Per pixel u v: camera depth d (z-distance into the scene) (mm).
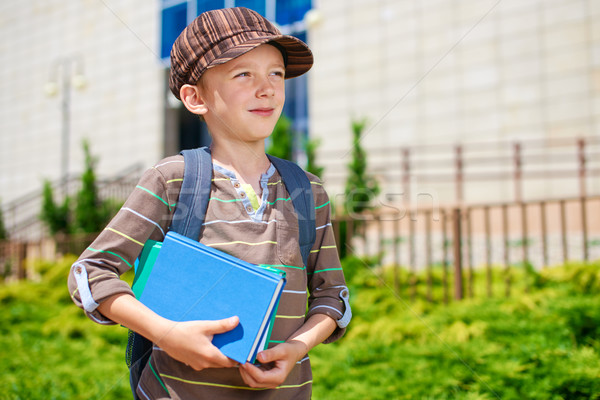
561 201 4359
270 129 1056
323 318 1062
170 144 12258
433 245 6949
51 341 4254
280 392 985
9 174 15156
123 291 903
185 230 983
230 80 1021
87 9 13758
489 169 8758
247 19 1039
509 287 4172
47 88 13297
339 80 10461
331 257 1158
